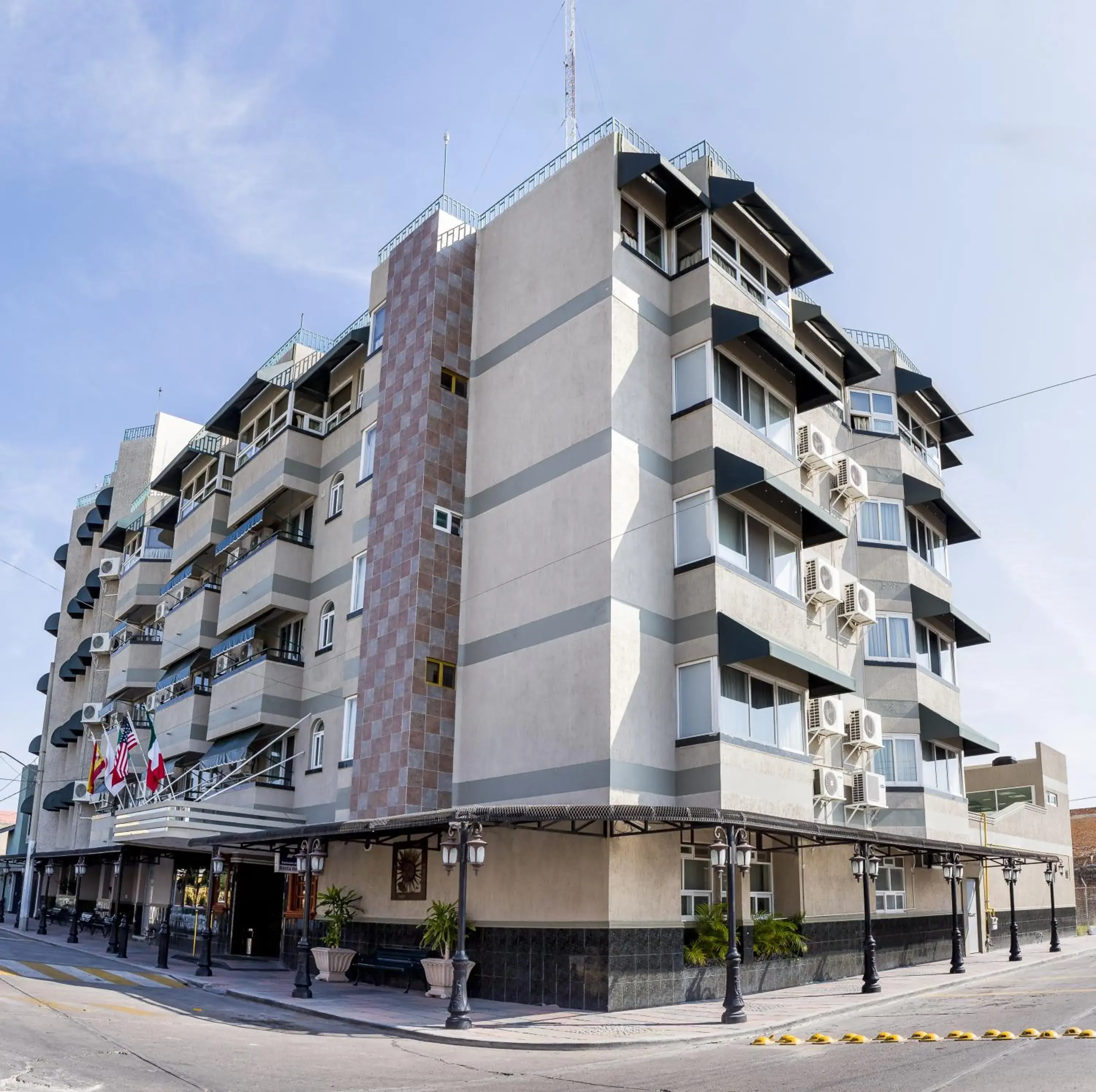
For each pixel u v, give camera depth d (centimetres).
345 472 2850
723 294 2250
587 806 1689
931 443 3306
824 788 2381
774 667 2083
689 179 2306
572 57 2611
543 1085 1113
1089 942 3600
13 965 2220
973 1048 1290
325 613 2781
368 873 2294
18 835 6188
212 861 2445
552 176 2358
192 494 3994
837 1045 1395
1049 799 4019
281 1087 1062
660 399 2178
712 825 1734
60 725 5522
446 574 2289
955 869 2505
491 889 1980
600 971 1755
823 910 2350
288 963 2489
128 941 3148
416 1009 1784
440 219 2498
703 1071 1205
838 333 2738
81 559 5841
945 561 3186
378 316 2755
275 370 3359
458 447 2384
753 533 2183
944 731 2773
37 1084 978
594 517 2022
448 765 2188
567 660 1995
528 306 2336
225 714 2922
